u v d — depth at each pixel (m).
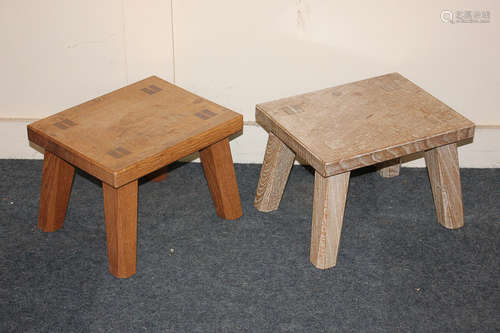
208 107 1.58
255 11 1.69
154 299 1.44
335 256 1.53
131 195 1.42
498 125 1.85
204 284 1.48
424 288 1.48
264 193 1.69
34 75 1.80
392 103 1.60
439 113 1.56
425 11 1.69
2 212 1.70
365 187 1.82
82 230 1.64
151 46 1.75
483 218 1.71
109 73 1.79
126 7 1.69
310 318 1.40
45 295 1.44
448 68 1.78
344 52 1.76
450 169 1.59
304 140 1.45
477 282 1.50
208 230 1.65
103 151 1.41
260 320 1.39
